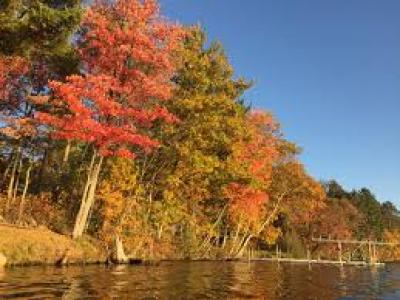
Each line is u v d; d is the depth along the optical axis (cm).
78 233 3077
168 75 3372
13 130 3291
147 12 3150
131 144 3553
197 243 4528
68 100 2862
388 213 12344
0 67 3219
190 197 4562
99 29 3083
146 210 3956
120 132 2962
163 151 3888
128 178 3684
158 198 4353
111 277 2027
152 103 3456
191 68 3909
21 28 2472
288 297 1653
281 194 6294
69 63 3328
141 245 3603
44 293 1451
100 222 3647
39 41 2661
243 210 5112
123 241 3422
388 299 1708
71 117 2905
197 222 4703
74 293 1484
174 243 4253
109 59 3117
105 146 3045
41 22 2480
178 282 1977
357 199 10688
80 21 2592
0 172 4194
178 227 4634
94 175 3209
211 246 4897
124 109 3058
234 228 5588
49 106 3441
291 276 2705
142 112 3111
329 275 2931
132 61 3216
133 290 1625
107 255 3005
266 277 2548
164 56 3184
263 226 5881
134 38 3083
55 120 2917
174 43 3231
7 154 4234
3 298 1325
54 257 2575
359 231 9181
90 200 3172
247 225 5522
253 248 6381
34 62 3403
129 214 3675
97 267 2562
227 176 4469
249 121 5275
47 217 3266
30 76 3509
